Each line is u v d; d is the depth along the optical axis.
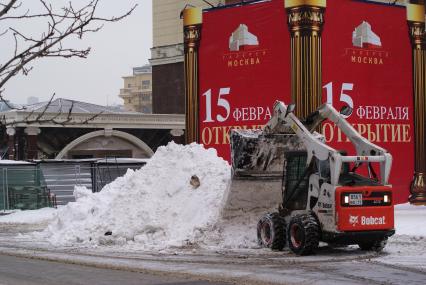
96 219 19.36
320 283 11.16
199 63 25.55
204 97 25.41
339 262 13.74
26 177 35.66
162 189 18.70
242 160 17.12
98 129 49.12
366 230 14.18
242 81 24.56
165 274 12.49
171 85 51.47
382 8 24.78
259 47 24.23
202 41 25.48
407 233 18.62
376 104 24.48
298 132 15.45
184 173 18.83
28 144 43.88
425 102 25.53
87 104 50.44
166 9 52.62
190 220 17.89
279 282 11.27
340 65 23.81
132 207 18.55
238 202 17.39
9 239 20.86
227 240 16.95
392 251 15.38
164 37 52.59
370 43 24.44
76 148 48.62
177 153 19.38
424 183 25.27
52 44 6.24
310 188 14.98
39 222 28.64
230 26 24.86
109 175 36.88
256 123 24.27
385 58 24.73
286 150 17.11
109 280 11.90
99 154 49.44
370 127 24.33
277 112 16.20
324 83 23.47
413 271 12.48
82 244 18.28
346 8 24.02
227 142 24.81
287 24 23.64
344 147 23.62
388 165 14.53
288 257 14.59
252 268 13.05
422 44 25.53
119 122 49.72
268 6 24.00
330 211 14.26
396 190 24.80
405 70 25.20
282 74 23.75
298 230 14.87
